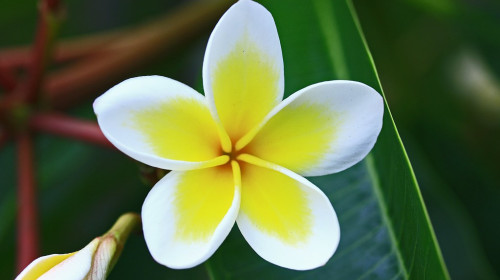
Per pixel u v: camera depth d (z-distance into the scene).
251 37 0.39
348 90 0.39
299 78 0.44
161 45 0.52
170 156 0.39
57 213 0.55
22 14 0.59
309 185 0.39
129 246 0.53
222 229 0.38
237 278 0.42
